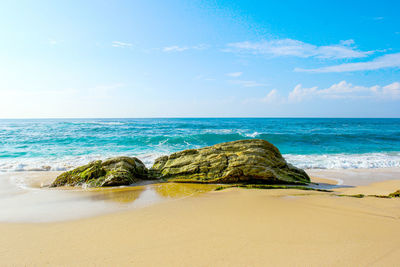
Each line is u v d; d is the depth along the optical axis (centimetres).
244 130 4272
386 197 730
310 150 2236
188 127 4950
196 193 803
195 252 379
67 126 4534
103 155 1744
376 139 3000
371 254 367
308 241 414
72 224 521
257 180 960
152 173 1073
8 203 700
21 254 388
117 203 690
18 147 2111
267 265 338
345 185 1018
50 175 1128
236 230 465
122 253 383
